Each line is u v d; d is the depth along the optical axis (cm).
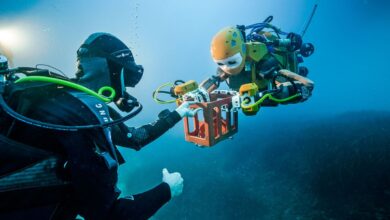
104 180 81
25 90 83
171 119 163
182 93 262
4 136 76
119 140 133
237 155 837
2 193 73
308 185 578
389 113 924
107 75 119
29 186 77
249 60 313
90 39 121
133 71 132
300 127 974
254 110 235
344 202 486
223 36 290
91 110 87
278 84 317
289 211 522
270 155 772
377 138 662
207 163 829
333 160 628
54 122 78
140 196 101
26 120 69
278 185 620
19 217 77
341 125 881
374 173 525
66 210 87
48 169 79
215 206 620
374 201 455
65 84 88
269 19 371
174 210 650
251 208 577
